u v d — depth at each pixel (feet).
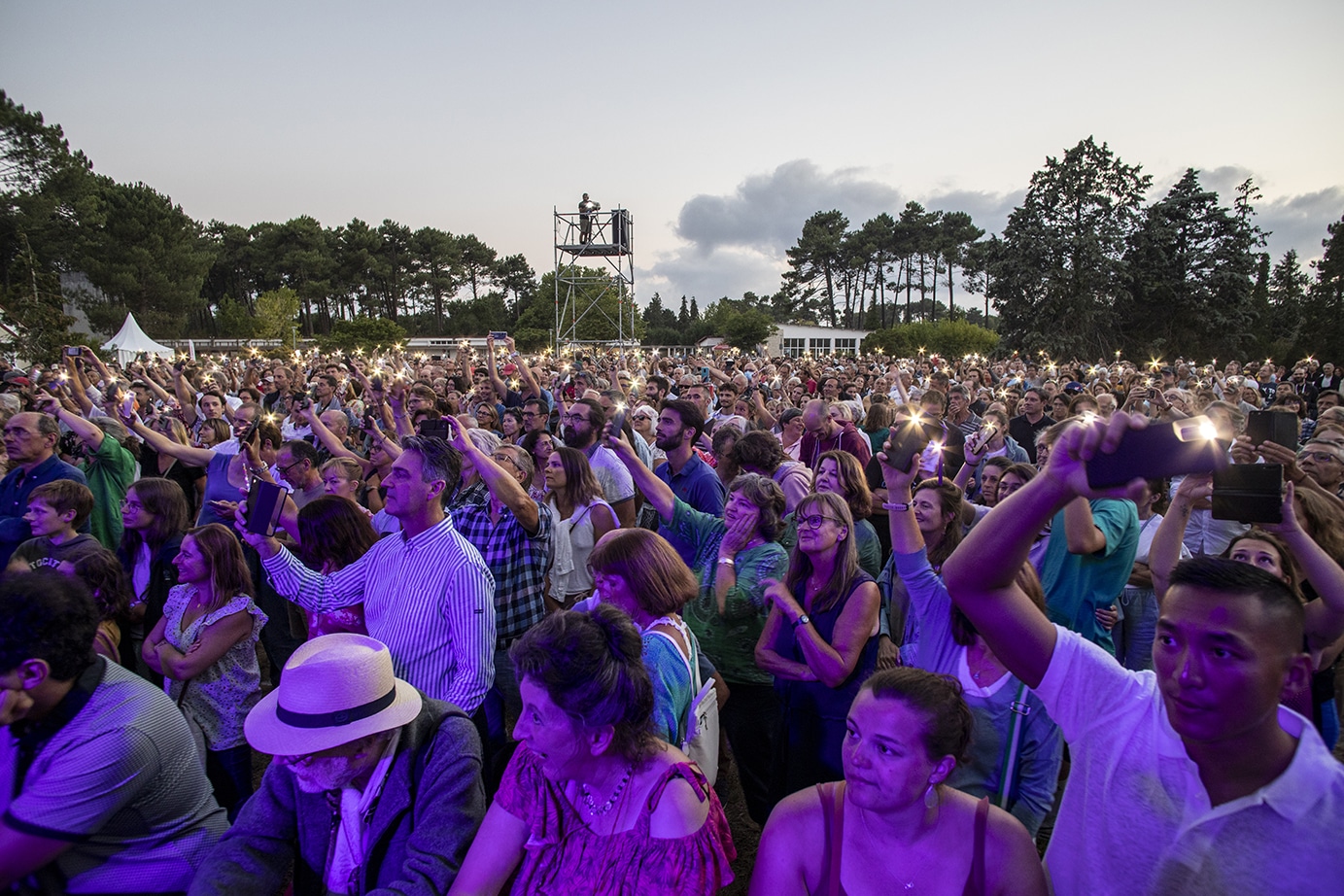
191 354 102.37
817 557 10.15
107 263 170.40
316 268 261.03
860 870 5.62
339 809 6.95
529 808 6.20
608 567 8.93
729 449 18.47
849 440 21.12
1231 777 4.56
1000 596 5.17
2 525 15.64
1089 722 5.18
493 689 12.25
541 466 17.80
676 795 6.00
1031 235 160.76
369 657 6.75
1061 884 5.33
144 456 26.35
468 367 37.47
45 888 6.84
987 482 15.02
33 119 149.07
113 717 6.98
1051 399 27.55
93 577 10.94
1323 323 141.79
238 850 6.83
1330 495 9.54
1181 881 4.63
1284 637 4.30
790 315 311.47
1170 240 159.74
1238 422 15.16
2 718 6.42
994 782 8.72
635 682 6.04
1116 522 11.68
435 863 6.41
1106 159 163.22
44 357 96.43
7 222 145.28
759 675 11.48
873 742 5.47
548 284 258.98
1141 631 13.73
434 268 302.45
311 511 11.55
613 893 5.85
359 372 29.81
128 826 7.19
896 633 13.10
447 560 9.57
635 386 36.45
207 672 10.67
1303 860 4.32
